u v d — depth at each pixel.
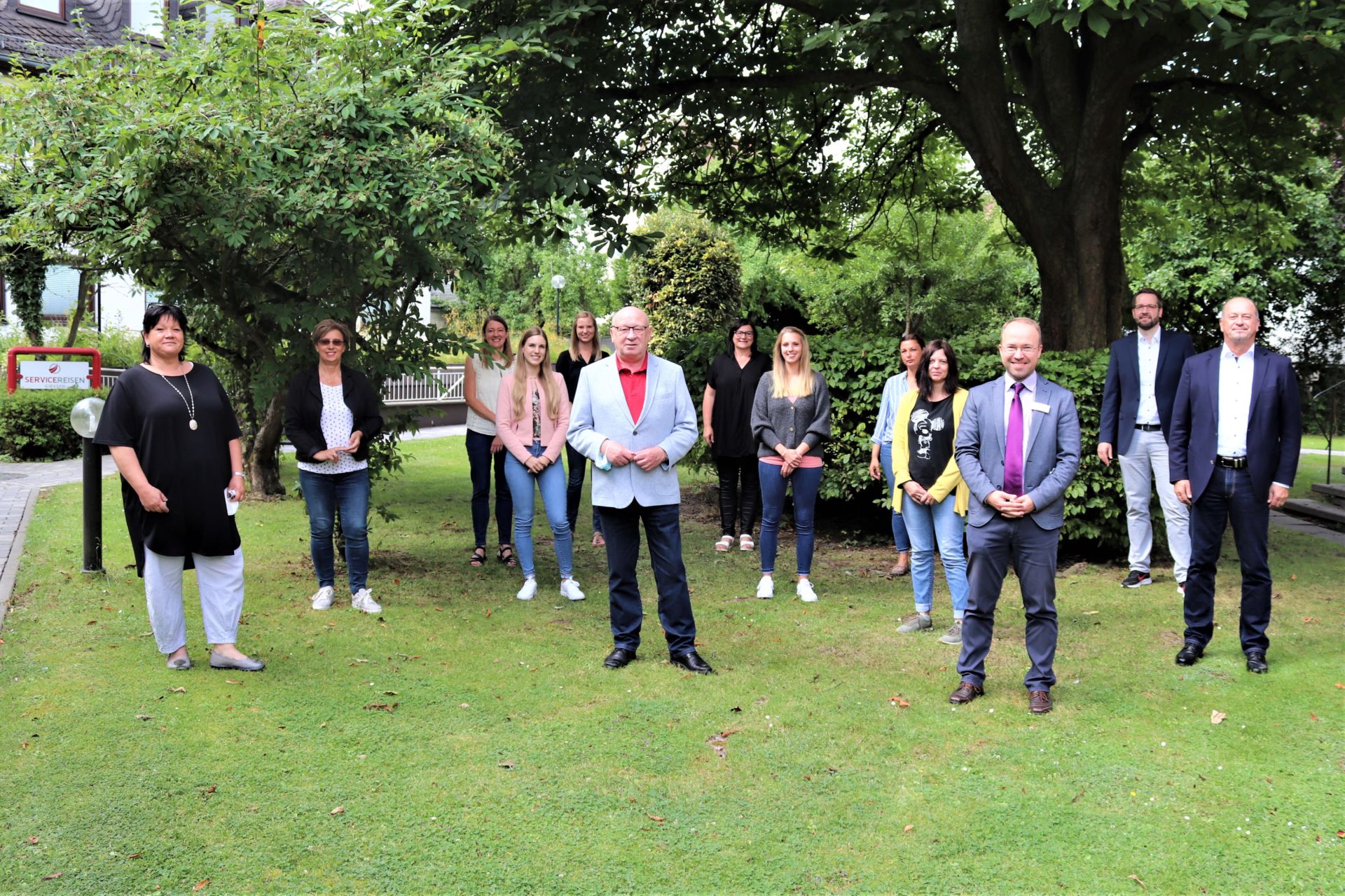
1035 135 12.70
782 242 13.59
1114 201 9.04
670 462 5.01
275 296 6.69
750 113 11.27
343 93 5.88
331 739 4.07
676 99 9.68
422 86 6.17
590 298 40.03
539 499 10.79
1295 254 18.78
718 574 7.34
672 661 5.14
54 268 16.25
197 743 3.99
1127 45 8.10
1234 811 3.55
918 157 13.26
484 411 7.41
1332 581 7.16
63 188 5.62
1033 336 4.50
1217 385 5.10
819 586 7.01
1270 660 5.23
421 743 4.06
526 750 4.01
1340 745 4.11
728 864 3.17
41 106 5.68
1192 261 19.27
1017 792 3.69
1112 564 7.73
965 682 4.68
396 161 5.90
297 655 5.16
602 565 7.55
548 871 3.11
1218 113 10.47
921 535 5.74
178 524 4.64
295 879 3.04
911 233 17.00
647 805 3.56
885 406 6.75
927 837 3.35
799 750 4.04
